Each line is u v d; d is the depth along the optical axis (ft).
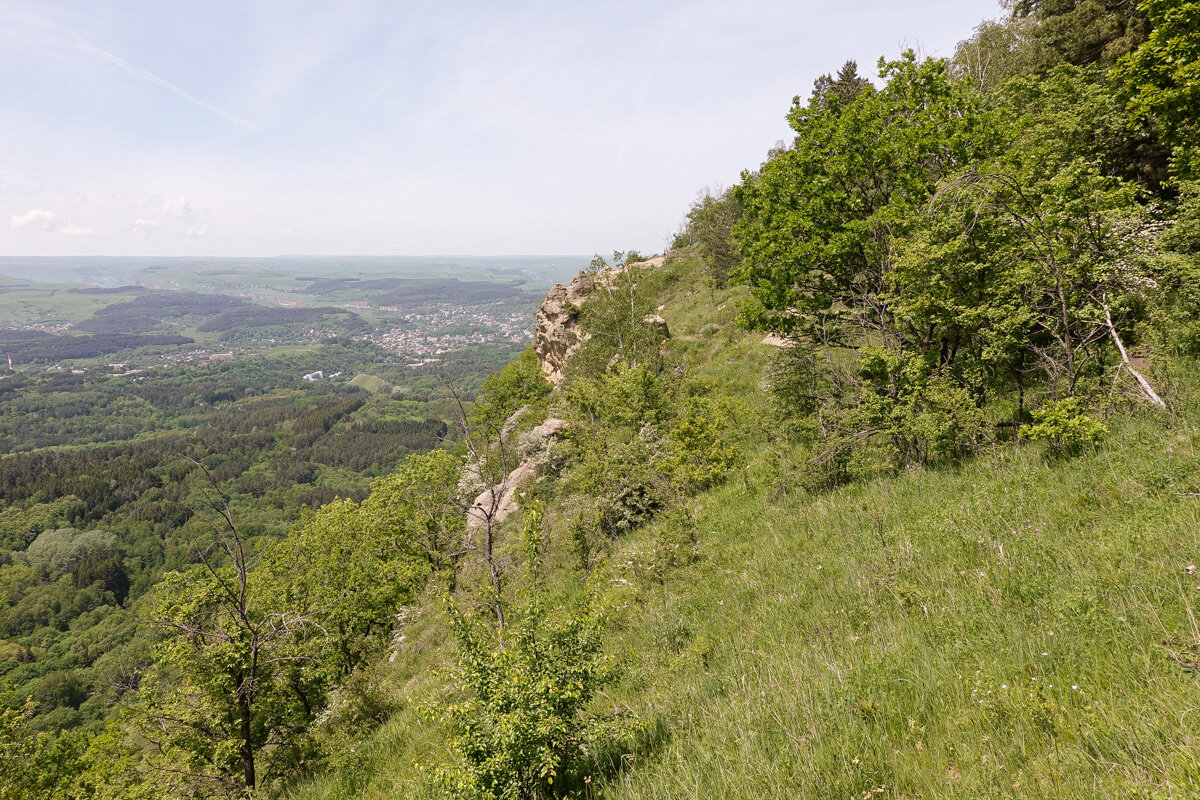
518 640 18.02
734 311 103.81
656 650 26.11
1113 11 67.31
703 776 14.46
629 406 68.74
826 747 13.43
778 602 24.72
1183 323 27.17
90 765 53.01
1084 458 23.24
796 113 47.34
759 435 52.75
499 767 15.39
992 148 41.37
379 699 42.16
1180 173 33.86
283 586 61.16
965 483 26.91
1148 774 9.04
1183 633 12.16
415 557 75.77
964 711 12.97
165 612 41.60
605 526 48.26
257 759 42.34
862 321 41.01
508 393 122.31
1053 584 16.29
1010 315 27.99
